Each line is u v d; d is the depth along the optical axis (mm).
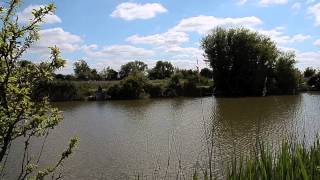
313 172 8625
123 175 21625
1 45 5383
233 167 9180
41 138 32188
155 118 45469
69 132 36375
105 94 77375
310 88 86000
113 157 25719
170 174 20859
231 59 76688
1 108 5504
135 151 27391
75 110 57281
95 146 29484
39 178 6629
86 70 128875
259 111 48812
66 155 6918
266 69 75125
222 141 28969
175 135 33188
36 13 5668
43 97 5984
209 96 77562
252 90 76312
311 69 102375
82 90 77562
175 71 84250
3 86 5449
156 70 128375
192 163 22453
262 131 32688
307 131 27141
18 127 5926
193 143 28969
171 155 25516
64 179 20906
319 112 41688
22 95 5594
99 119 46094
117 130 37188
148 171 22047
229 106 56500
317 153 9570
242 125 37562
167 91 80438
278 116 42281
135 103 67250
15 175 20578
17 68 5773
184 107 57312
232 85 77312
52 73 6055
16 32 5492
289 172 8516
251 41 76062
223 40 76750
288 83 75875
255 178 8742
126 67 140625
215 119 42938
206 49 78375
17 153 26125
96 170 22641
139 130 36781
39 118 5902
